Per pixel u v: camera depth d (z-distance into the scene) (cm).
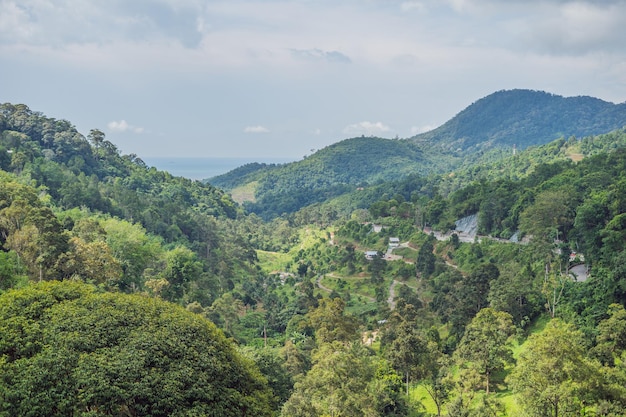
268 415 4431
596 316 7225
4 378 3672
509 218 12838
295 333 9550
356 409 5303
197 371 4147
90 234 9538
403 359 6756
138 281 9931
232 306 10369
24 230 7469
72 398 3616
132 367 3878
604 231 8738
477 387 6538
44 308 4462
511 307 8144
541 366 4722
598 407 4541
